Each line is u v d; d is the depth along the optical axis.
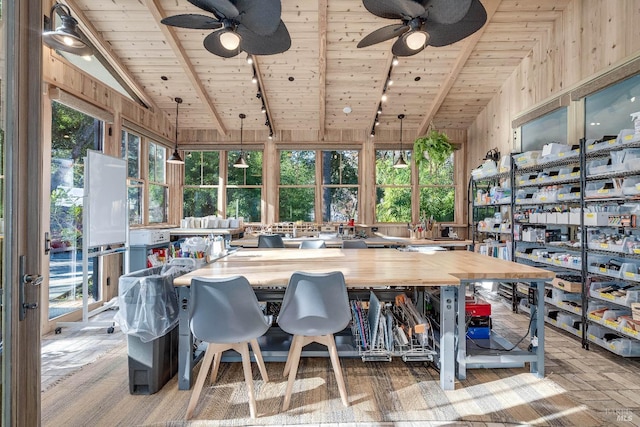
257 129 6.83
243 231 6.65
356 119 6.52
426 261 2.92
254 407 2.04
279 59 5.01
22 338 1.28
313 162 6.99
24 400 1.29
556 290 3.69
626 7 3.32
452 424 1.98
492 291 5.28
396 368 2.69
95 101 4.31
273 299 2.98
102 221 3.84
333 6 4.14
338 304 2.09
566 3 4.15
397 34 2.87
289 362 2.55
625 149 2.98
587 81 3.78
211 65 5.12
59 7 2.87
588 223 3.26
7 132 1.25
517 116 5.21
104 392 2.34
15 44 1.27
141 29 4.43
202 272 2.40
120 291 2.30
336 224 6.77
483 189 5.80
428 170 6.97
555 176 3.80
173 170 6.77
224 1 2.32
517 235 4.46
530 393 2.33
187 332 2.37
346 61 5.06
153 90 5.69
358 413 2.09
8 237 1.25
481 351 2.64
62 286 3.84
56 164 3.76
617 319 2.96
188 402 2.21
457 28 2.70
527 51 4.93
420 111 6.29
